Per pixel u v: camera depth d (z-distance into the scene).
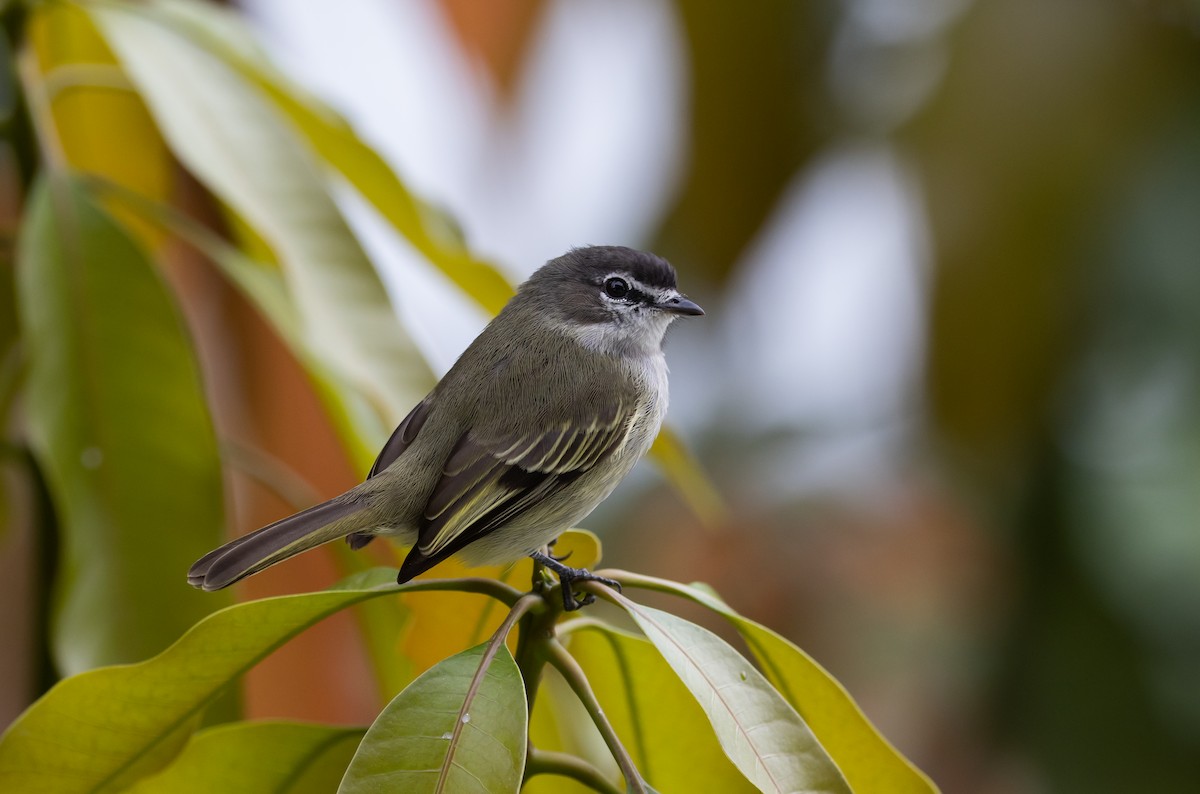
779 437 11.91
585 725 7.54
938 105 8.82
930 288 8.96
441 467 7.60
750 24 9.48
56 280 6.95
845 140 9.69
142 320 7.02
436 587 5.31
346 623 8.41
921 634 11.47
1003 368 9.02
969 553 11.45
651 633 5.07
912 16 9.45
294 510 7.69
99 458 6.88
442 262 7.74
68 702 5.29
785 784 4.89
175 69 7.25
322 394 7.39
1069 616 9.65
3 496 8.63
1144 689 9.45
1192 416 9.34
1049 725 9.69
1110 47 8.69
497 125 9.30
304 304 6.91
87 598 6.67
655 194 10.38
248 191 7.12
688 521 11.73
